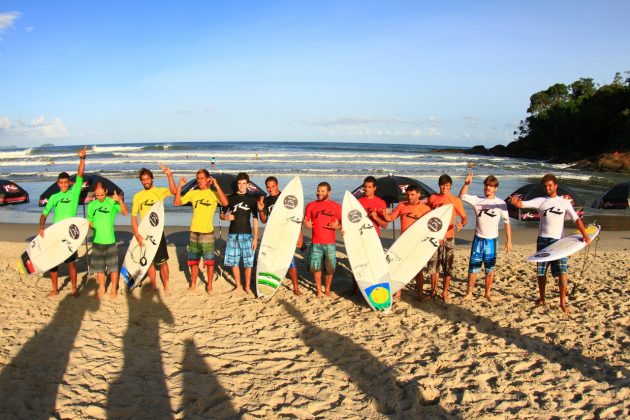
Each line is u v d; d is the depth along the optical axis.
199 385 3.83
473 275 6.06
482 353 4.49
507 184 25.58
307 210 6.15
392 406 3.54
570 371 4.09
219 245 9.52
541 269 5.75
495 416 3.41
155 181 21.84
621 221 13.98
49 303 5.81
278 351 4.54
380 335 4.94
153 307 5.75
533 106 79.56
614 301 6.01
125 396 3.63
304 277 7.37
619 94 56.50
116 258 6.03
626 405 3.53
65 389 3.71
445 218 6.00
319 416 3.41
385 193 7.95
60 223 6.05
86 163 33.22
